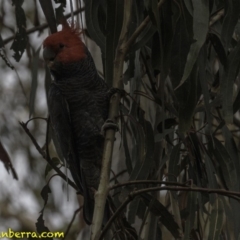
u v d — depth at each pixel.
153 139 7.64
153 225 7.88
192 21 7.07
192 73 7.18
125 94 7.35
